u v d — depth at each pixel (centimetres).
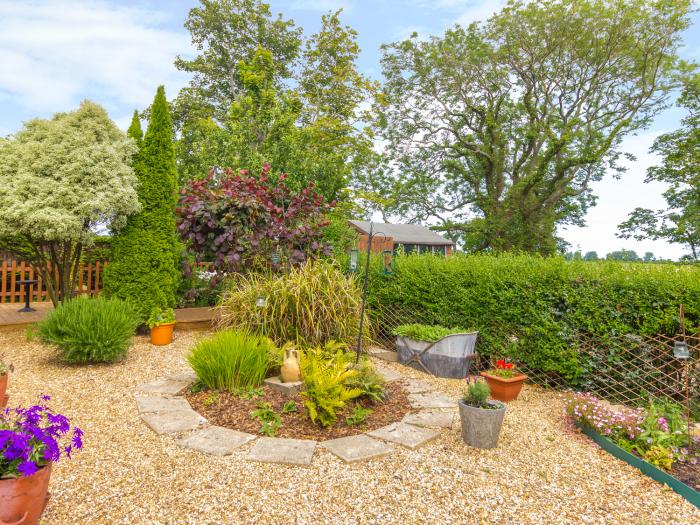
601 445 364
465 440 354
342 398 387
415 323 676
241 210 716
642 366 477
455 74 2072
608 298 494
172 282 752
